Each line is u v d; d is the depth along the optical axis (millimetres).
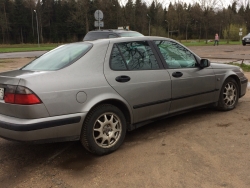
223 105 5375
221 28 63781
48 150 4031
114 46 3969
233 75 5500
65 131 3369
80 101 3443
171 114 4547
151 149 3869
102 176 3205
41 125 3186
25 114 3176
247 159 3455
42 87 3227
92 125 3572
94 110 3592
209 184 2949
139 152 3791
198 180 3033
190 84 4668
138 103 4008
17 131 3162
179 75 4500
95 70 3668
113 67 3836
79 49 3898
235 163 3367
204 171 3213
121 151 3855
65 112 3350
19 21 75688
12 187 3061
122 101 3816
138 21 46125
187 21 66938
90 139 3564
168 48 4629
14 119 3256
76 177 3211
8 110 3311
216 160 3459
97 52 3793
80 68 3580
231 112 5422
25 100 3150
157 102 4227
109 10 35500
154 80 4160
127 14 34031
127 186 2979
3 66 15211
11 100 3238
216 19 58906
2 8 73000
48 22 79562
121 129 3885
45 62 3959
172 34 66812
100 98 3586
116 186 2990
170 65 4492
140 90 3998
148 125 4910
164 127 4758
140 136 4398
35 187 3037
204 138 4168
